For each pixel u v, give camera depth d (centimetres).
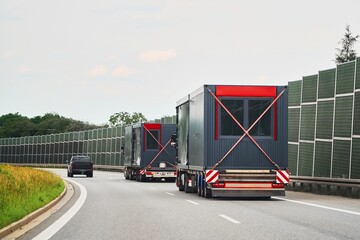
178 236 1267
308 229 1380
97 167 9019
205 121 2422
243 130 2433
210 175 2412
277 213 1791
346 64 2878
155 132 4534
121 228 1422
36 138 12069
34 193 2303
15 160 13112
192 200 2412
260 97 2436
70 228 1427
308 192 3077
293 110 3428
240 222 1541
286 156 2436
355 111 2756
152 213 1820
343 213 1778
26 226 1471
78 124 17562
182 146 3105
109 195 2769
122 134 7950
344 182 2639
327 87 3077
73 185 3888
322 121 3108
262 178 2423
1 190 1952
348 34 8669
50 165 11169
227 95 2430
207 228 1411
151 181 4688
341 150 2881
